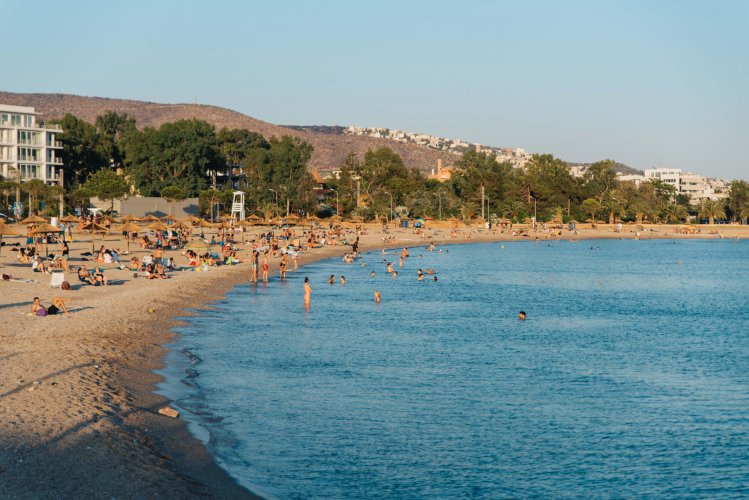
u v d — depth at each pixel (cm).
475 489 2392
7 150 15762
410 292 7719
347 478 2409
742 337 5303
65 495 1889
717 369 4178
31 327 4000
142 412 2738
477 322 5775
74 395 2730
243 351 4203
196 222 11638
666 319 6238
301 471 2434
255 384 3459
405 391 3509
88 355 3416
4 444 2170
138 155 17525
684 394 3600
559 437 2912
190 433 2623
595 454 2736
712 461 2692
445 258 12725
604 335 5316
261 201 18450
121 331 4122
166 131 17650
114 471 2106
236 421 2878
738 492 2430
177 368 3594
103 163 18750
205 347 4206
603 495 2389
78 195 14688
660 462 2677
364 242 14625
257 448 2603
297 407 3139
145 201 16238
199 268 7875
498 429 2986
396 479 2431
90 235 10994
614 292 8369
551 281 9425
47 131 16512
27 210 13850
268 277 8212
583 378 3903
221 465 2386
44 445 2197
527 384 3738
